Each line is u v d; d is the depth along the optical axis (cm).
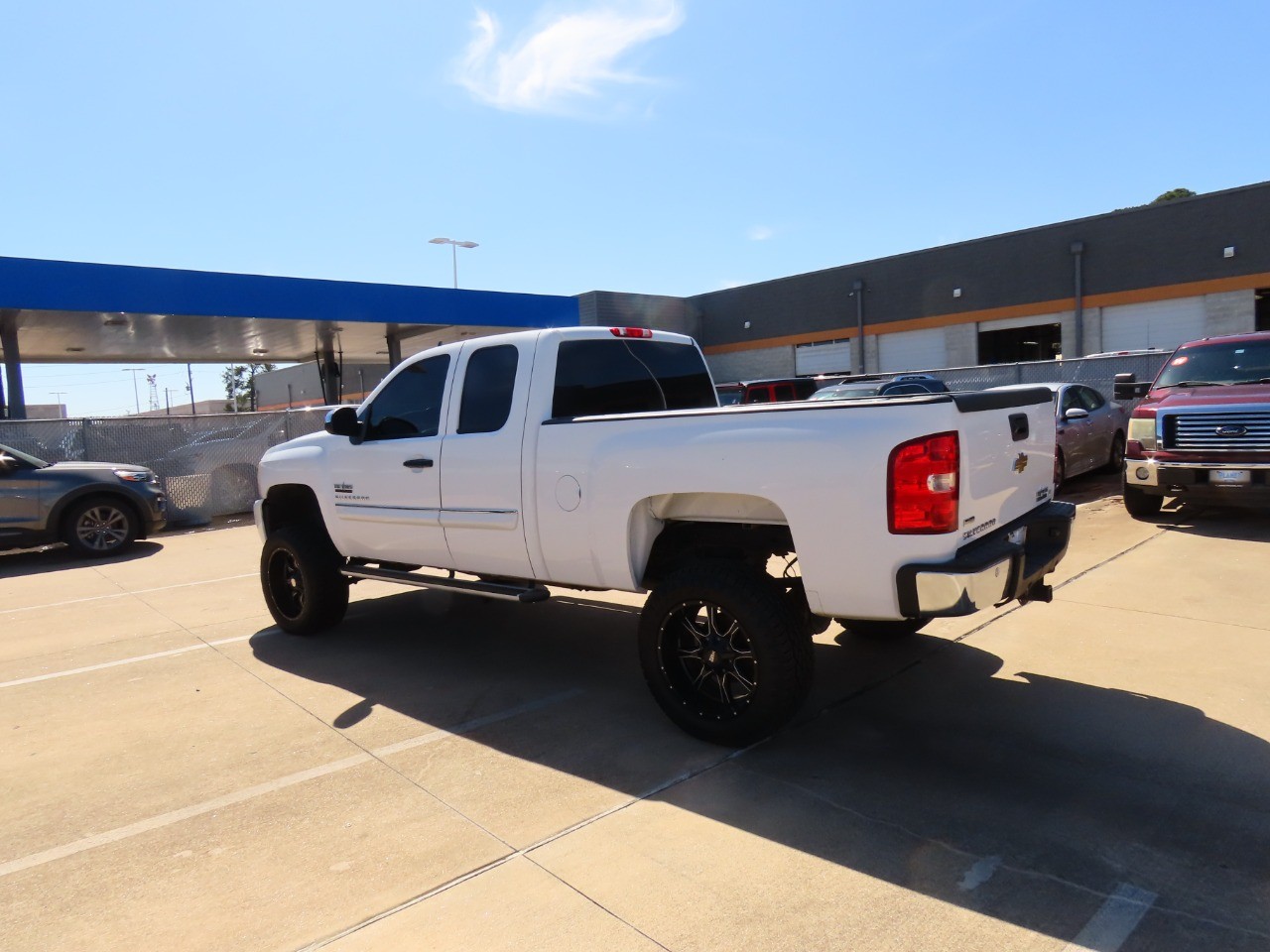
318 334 2412
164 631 664
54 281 1644
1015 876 288
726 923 267
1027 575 395
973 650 526
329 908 282
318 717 460
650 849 313
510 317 2361
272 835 333
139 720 466
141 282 1745
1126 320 2730
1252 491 799
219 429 1409
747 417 380
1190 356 949
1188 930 257
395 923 272
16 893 298
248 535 1222
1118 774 359
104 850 326
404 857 313
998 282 3019
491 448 475
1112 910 267
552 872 300
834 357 3544
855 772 371
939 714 430
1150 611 582
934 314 3194
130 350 2486
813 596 368
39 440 1270
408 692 495
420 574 546
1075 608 598
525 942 261
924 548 343
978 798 343
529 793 361
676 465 394
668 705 414
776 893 282
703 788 360
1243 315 2486
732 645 395
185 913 282
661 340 545
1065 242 2841
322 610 609
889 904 274
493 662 547
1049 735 400
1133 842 307
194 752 418
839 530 354
